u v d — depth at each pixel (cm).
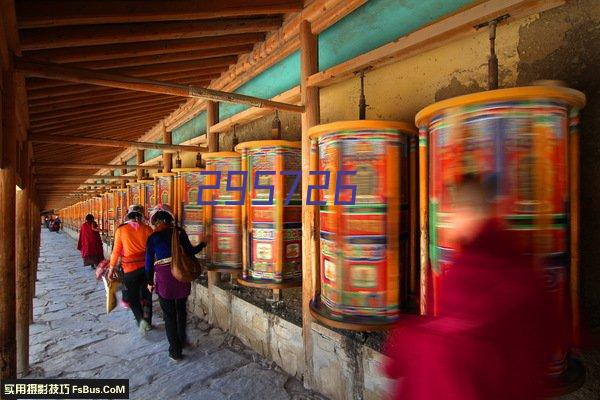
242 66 372
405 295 205
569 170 144
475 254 109
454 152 147
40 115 395
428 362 104
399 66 235
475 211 119
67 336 392
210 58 369
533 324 101
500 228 111
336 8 250
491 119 139
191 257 334
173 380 293
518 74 177
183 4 229
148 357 335
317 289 245
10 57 177
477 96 140
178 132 590
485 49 190
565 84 145
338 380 252
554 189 136
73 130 524
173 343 327
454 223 135
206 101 439
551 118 136
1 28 155
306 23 272
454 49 204
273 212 289
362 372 234
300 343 290
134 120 561
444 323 106
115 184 911
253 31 300
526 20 174
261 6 259
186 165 571
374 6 247
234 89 412
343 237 202
